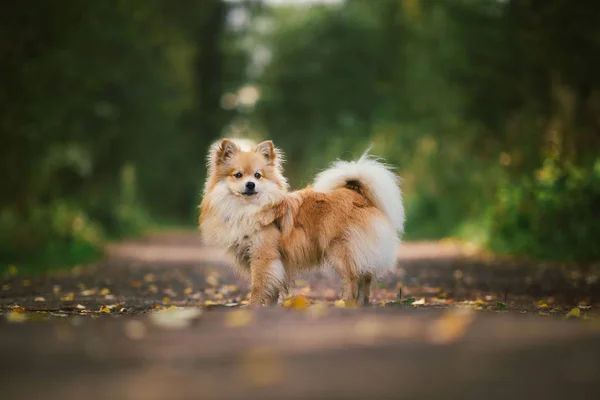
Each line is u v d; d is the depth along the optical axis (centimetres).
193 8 4025
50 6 2097
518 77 2317
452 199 2847
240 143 891
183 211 5384
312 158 4875
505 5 2288
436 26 3095
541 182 1862
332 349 475
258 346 487
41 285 1259
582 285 1188
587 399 366
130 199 3906
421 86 3369
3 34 1989
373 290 1138
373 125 3666
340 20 5322
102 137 2977
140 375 414
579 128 2077
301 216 833
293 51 5497
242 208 827
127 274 1534
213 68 5425
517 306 877
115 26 2570
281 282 821
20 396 372
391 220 847
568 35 2000
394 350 472
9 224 2075
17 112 2088
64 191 2688
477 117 2502
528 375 409
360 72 5197
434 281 1294
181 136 5125
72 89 2328
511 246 1862
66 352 476
